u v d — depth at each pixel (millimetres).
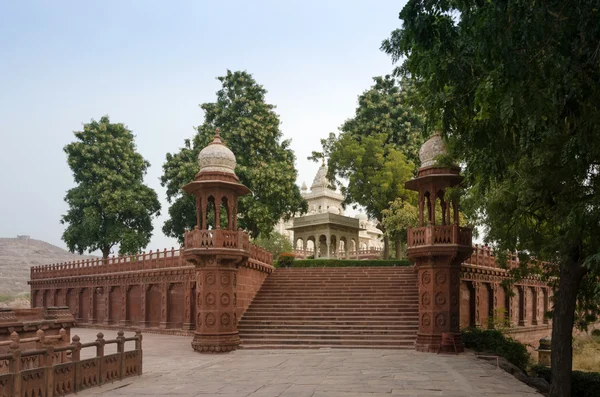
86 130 46094
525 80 9422
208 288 21156
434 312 20406
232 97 40594
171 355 20109
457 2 9742
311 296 26422
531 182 13727
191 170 37000
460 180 20859
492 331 22031
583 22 8891
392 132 41469
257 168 37438
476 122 12039
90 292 38500
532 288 33250
